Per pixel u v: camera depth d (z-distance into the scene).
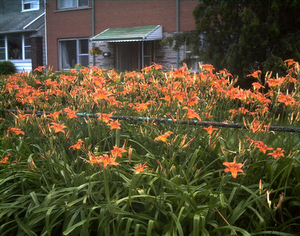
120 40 12.41
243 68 7.84
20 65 18.23
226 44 8.65
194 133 2.38
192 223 1.80
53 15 15.42
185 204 1.81
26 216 1.90
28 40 18.14
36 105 3.10
